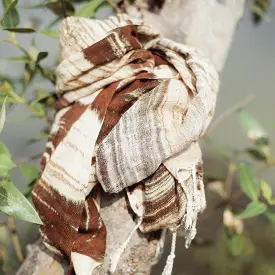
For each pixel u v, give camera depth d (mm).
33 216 1312
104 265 1393
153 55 1413
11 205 1312
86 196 1382
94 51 1360
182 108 1361
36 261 1427
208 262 2809
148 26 1423
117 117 1359
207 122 1403
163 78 1368
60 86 1406
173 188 1359
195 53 1404
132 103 1358
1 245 1758
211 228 2764
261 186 1607
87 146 1348
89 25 1393
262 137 1747
